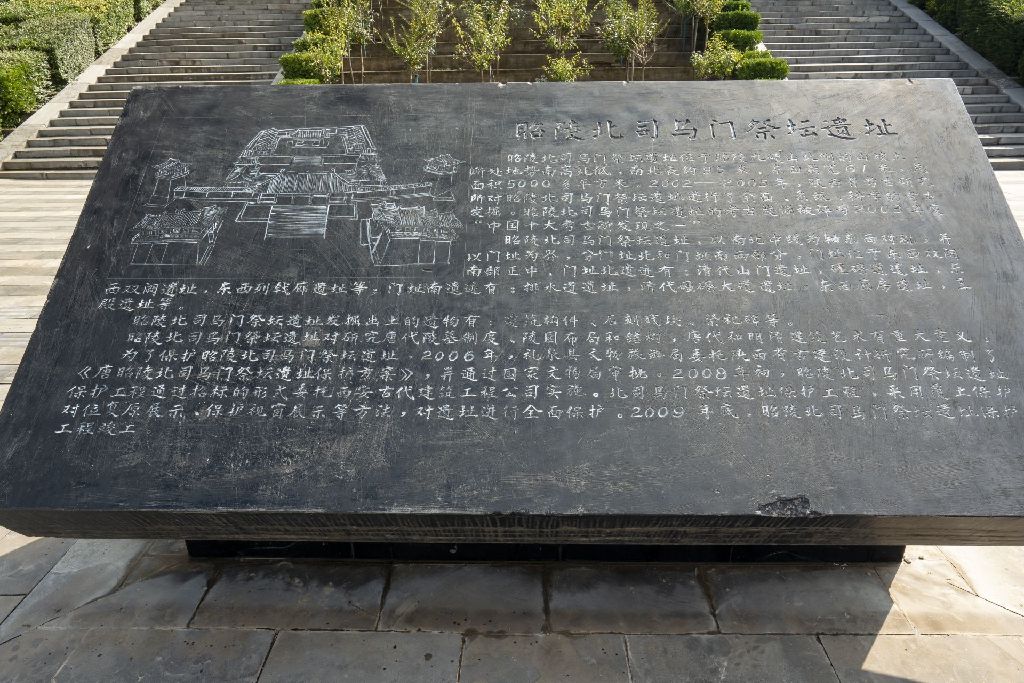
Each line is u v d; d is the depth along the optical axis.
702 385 3.02
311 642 3.11
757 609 3.29
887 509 2.71
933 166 3.65
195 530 3.02
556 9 11.79
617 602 3.32
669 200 3.57
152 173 3.64
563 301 3.26
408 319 3.22
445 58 12.77
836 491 2.75
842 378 3.02
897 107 3.87
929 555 3.66
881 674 2.95
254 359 3.12
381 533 3.01
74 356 3.12
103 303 3.27
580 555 3.54
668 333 3.16
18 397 3.01
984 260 3.34
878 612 3.28
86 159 11.55
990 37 12.71
